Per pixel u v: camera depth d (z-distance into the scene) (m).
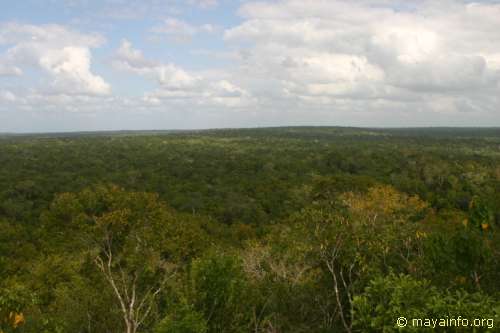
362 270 7.10
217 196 41.34
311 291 7.77
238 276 7.07
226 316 6.92
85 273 10.59
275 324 7.47
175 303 6.95
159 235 8.01
